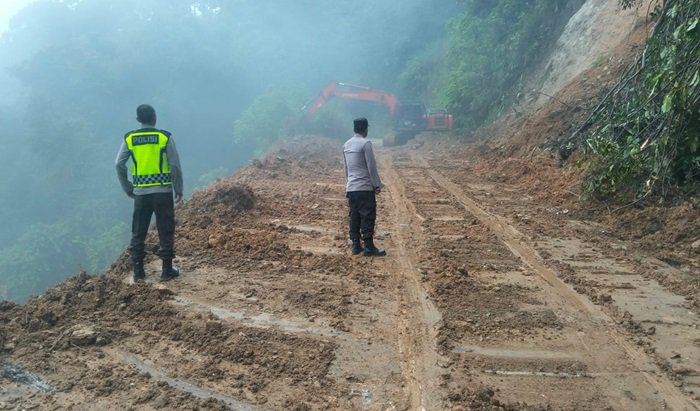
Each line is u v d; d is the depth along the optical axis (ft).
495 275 19.89
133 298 17.51
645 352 14.15
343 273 20.21
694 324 15.78
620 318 16.15
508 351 14.23
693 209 24.45
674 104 24.57
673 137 26.30
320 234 25.90
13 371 13.28
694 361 13.67
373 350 14.29
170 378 12.98
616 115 32.55
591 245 23.56
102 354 14.16
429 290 18.38
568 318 16.20
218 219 27.58
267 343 14.66
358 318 16.26
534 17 82.43
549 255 22.07
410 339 14.92
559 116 47.11
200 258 21.86
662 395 12.22
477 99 90.99
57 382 12.84
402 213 30.32
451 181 42.04
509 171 43.45
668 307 16.98
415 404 11.84
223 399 12.07
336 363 13.61
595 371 13.24
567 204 30.86
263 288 18.67
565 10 76.74
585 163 31.83
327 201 34.09
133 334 15.33
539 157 42.04
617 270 20.39
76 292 17.90
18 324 15.66
